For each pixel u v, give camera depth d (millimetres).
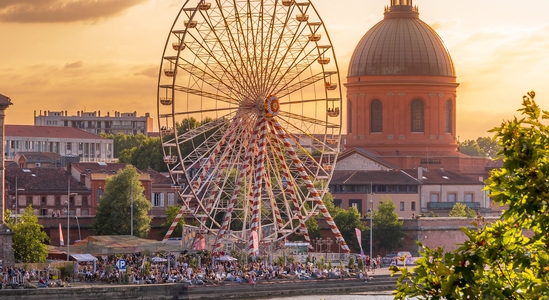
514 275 51219
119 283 190500
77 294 177125
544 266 49781
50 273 193500
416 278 51656
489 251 50531
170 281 192000
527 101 51844
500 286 49531
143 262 196750
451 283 50125
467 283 49844
